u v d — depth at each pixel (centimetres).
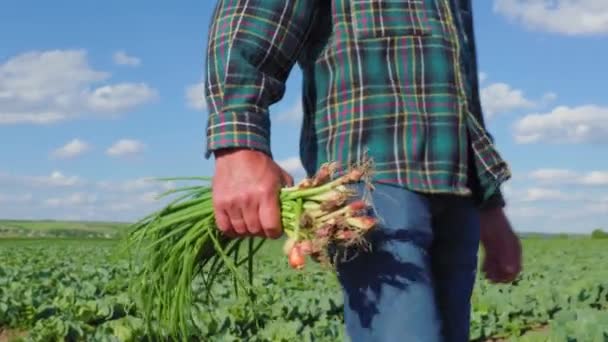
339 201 260
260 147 267
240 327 904
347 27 283
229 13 280
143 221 306
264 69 278
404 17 284
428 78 282
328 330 864
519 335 888
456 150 282
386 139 277
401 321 265
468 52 312
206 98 278
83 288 1314
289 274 1653
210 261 327
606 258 2555
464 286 306
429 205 280
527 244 4309
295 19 281
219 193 266
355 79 280
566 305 1052
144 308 311
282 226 264
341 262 274
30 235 9912
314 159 292
